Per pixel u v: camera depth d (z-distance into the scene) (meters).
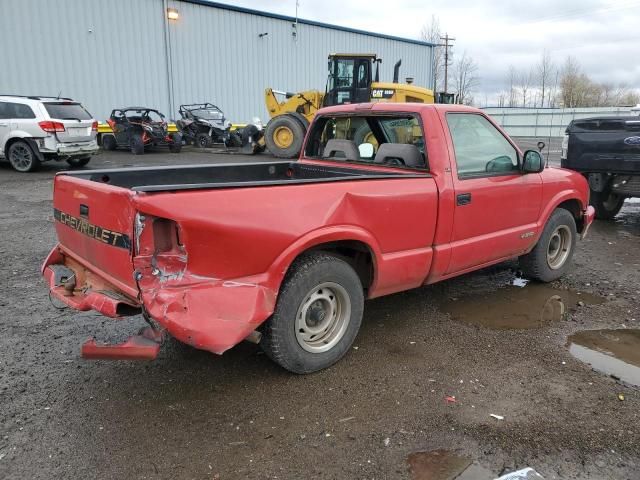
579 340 4.21
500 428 3.00
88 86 22.45
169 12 24.05
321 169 5.02
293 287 3.35
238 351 3.92
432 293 5.29
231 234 3.00
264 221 3.13
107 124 22.28
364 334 4.28
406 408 3.20
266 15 27.33
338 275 3.58
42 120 13.46
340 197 3.51
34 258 6.23
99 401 3.23
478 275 5.91
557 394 3.38
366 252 3.85
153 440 2.86
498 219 4.69
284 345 3.38
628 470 2.66
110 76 22.95
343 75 17.92
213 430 2.96
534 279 5.62
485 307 4.91
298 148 17.72
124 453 2.74
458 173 4.30
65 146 13.83
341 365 3.74
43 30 21.05
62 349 3.90
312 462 2.70
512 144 4.86
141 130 19.06
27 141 13.63
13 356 3.78
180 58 24.81
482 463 2.70
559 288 5.49
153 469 2.63
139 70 23.70
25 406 3.15
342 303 3.69
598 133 8.19
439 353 3.95
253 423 3.03
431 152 4.18
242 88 27.22
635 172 7.88
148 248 2.88
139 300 2.94
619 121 7.97
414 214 3.96
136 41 23.42
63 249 3.93
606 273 6.02
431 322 4.54
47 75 21.39
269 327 3.35
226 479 2.57
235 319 3.00
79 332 4.20
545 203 5.23
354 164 4.82
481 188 4.45
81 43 22.02
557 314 4.75
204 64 25.64
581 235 6.03
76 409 3.13
